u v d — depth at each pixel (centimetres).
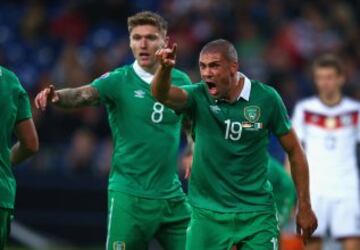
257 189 2281
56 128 4784
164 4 5644
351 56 5594
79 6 5628
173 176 2541
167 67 2083
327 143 3281
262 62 5328
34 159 4716
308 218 2294
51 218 4416
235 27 5491
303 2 5791
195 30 5384
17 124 2272
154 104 2508
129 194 2494
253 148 2270
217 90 2209
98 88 2489
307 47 5525
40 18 5644
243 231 2272
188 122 2478
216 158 2264
